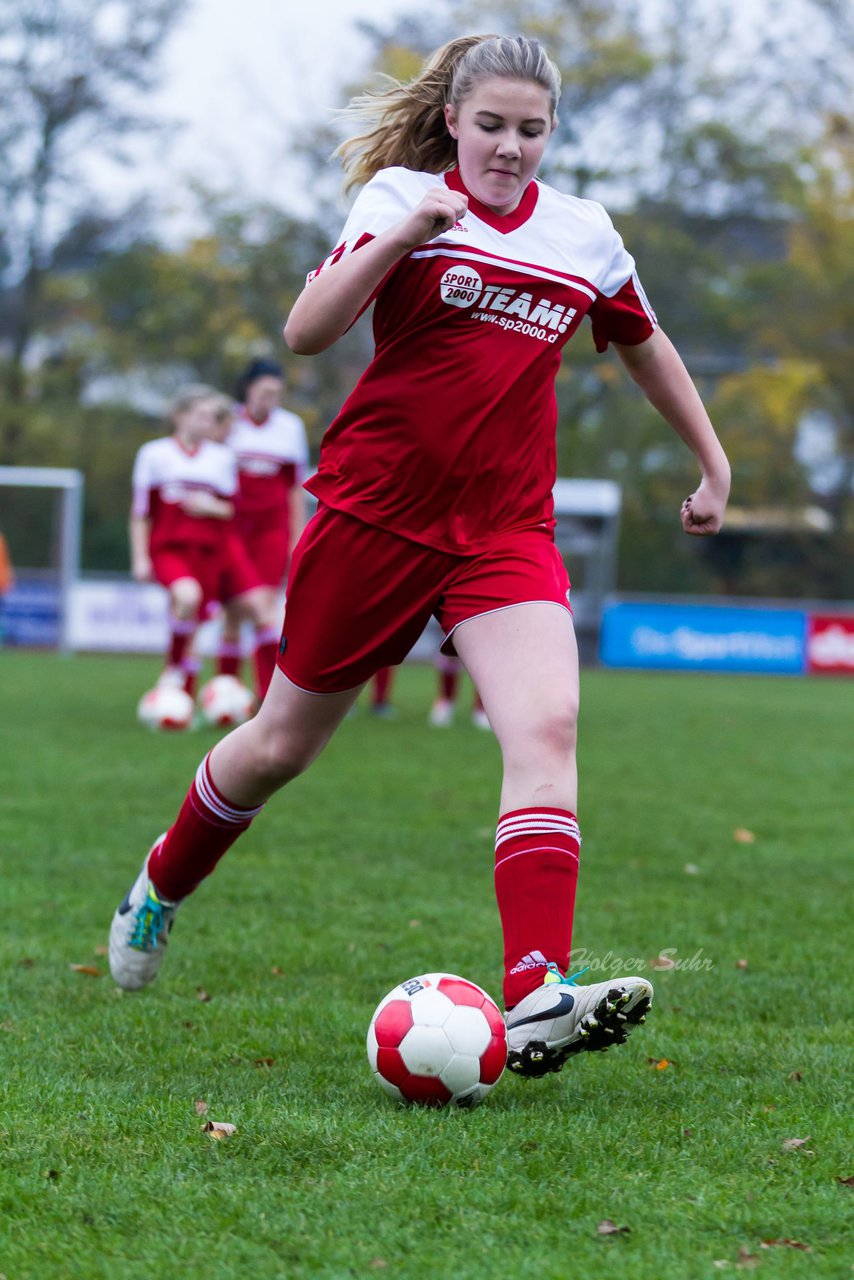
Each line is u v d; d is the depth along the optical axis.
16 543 100.75
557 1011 10.91
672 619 91.94
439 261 11.55
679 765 38.09
